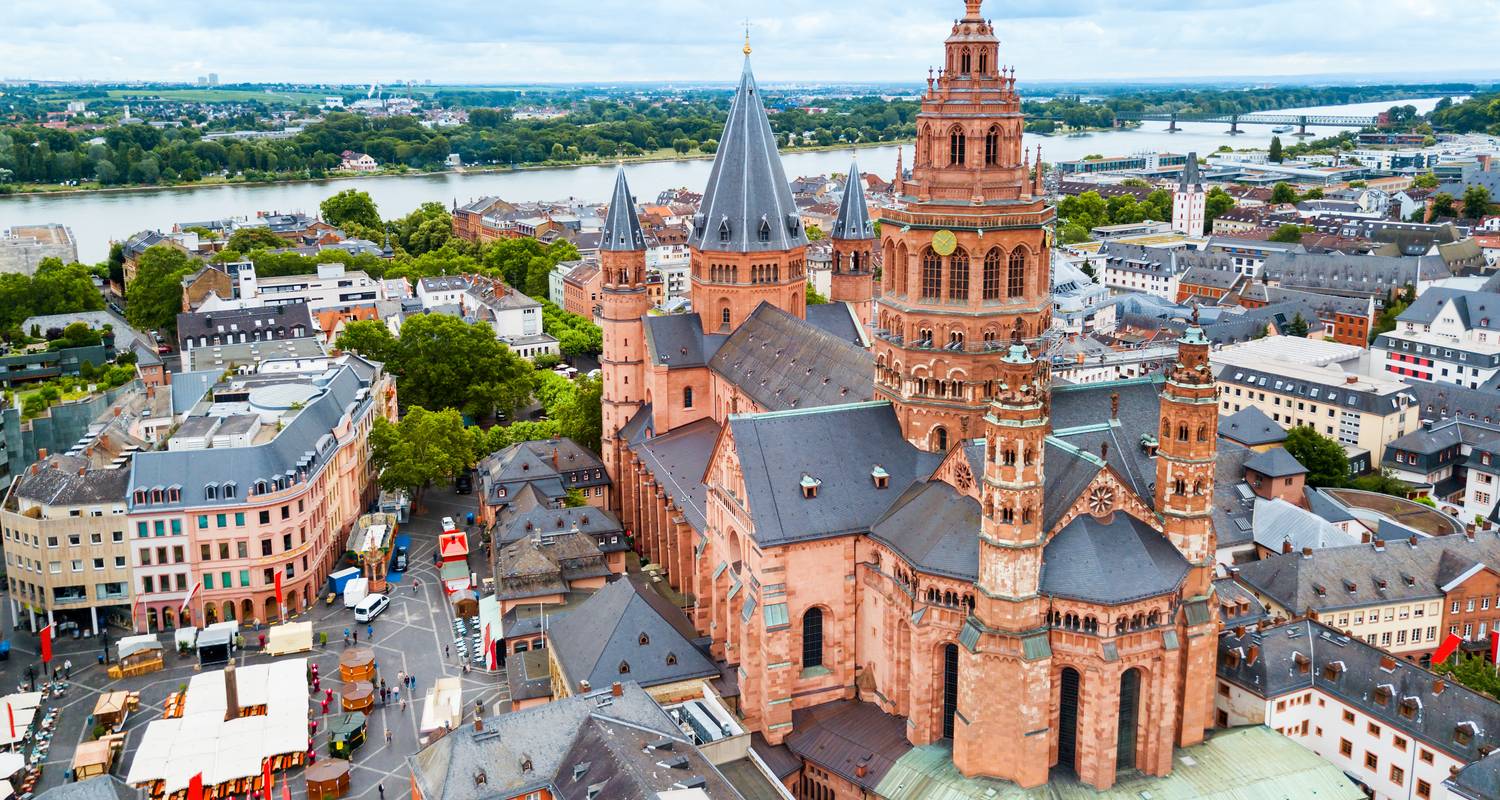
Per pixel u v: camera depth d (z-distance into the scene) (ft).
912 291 411.95
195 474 544.21
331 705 469.57
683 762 348.18
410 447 652.07
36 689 486.79
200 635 512.22
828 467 414.21
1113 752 357.61
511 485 624.59
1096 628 349.82
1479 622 508.12
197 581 544.21
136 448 624.59
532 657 479.82
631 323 631.15
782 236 602.44
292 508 551.18
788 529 397.39
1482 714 373.61
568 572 537.24
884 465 419.33
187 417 625.00
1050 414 424.46
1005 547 345.92
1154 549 362.53
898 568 388.16
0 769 402.31
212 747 414.21
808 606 405.59
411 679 490.49
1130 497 368.48
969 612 365.61
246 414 612.29
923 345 412.57
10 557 546.26
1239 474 603.26
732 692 429.38
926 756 376.89
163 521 536.83
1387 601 490.08
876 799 369.09
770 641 397.80
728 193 599.57
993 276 406.21
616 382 637.30
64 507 529.45
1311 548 503.61
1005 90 394.52
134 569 538.47
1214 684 397.60
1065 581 352.90
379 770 428.56
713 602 450.71
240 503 540.11
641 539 602.85
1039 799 352.90
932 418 416.67
